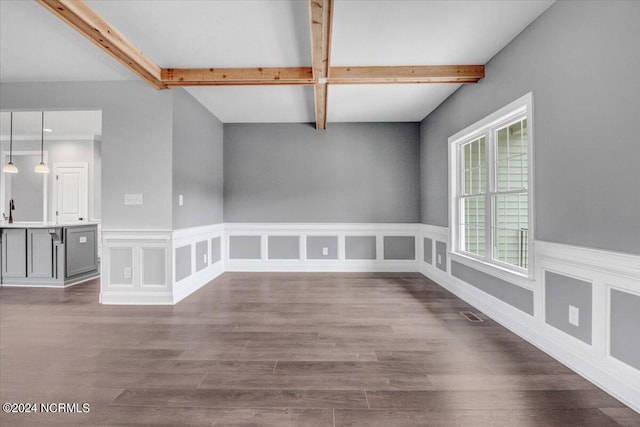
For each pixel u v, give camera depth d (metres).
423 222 5.64
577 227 2.25
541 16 2.60
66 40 3.04
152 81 3.63
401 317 3.39
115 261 3.94
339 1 2.45
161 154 3.89
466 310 3.62
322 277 5.36
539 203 2.64
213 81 3.64
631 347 1.87
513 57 2.97
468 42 3.04
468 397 1.97
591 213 2.14
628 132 1.88
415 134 5.81
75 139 7.32
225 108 5.04
